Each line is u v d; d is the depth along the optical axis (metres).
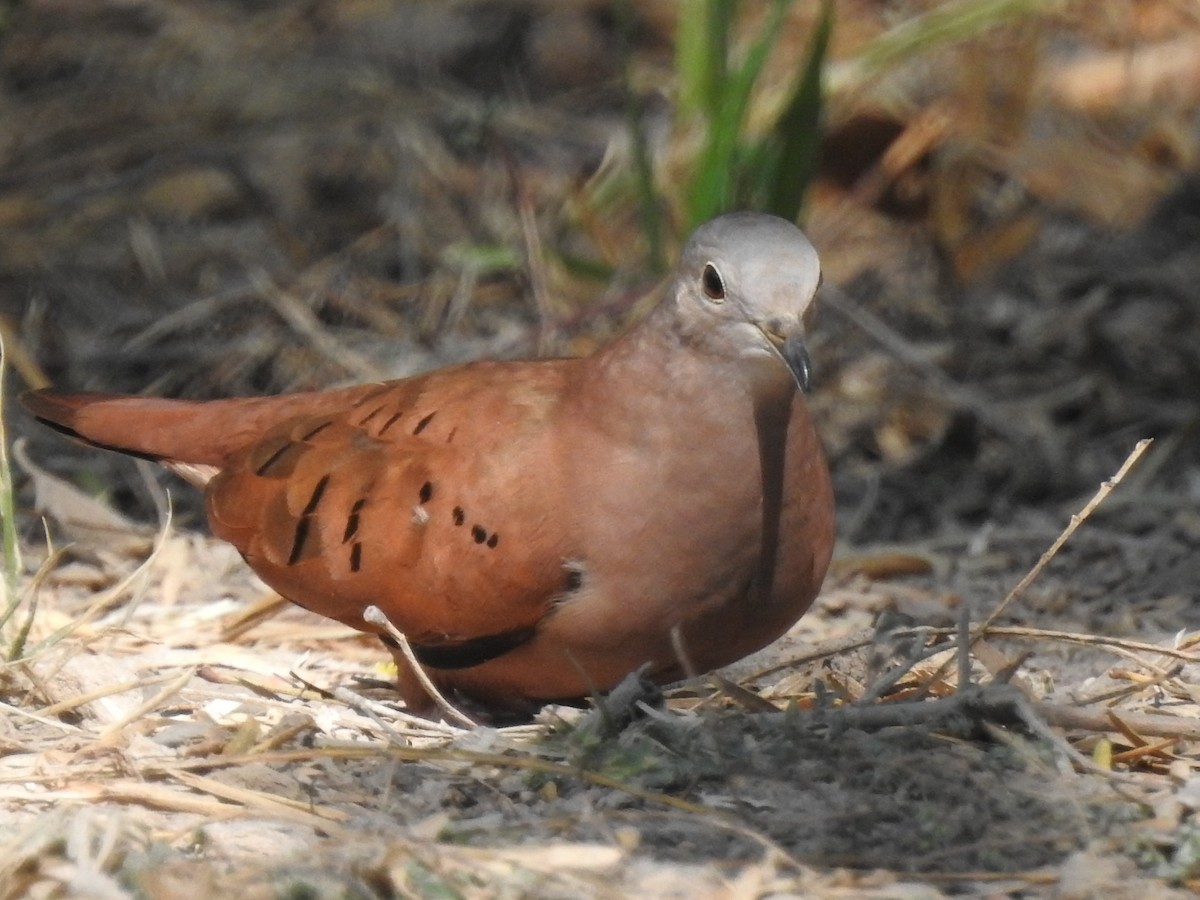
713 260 8.76
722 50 14.29
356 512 9.32
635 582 8.82
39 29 19.22
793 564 9.02
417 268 16.08
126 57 18.77
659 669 9.23
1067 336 15.19
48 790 7.93
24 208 16.84
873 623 11.02
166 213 16.81
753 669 10.43
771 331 8.60
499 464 8.98
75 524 12.51
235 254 16.34
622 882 7.14
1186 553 12.50
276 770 8.23
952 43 17.14
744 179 13.96
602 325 15.16
